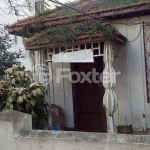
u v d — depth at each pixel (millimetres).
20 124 3898
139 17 6883
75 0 9203
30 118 3990
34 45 6762
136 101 6945
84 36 6148
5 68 8672
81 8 7777
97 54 6656
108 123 6434
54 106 7965
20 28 7547
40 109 5684
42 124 5711
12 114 3939
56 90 8211
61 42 6398
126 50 7066
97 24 6258
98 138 3367
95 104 7832
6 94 5508
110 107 6207
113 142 3260
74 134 3539
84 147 3408
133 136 3240
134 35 6957
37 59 7336
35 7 8016
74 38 6254
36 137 3689
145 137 3182
